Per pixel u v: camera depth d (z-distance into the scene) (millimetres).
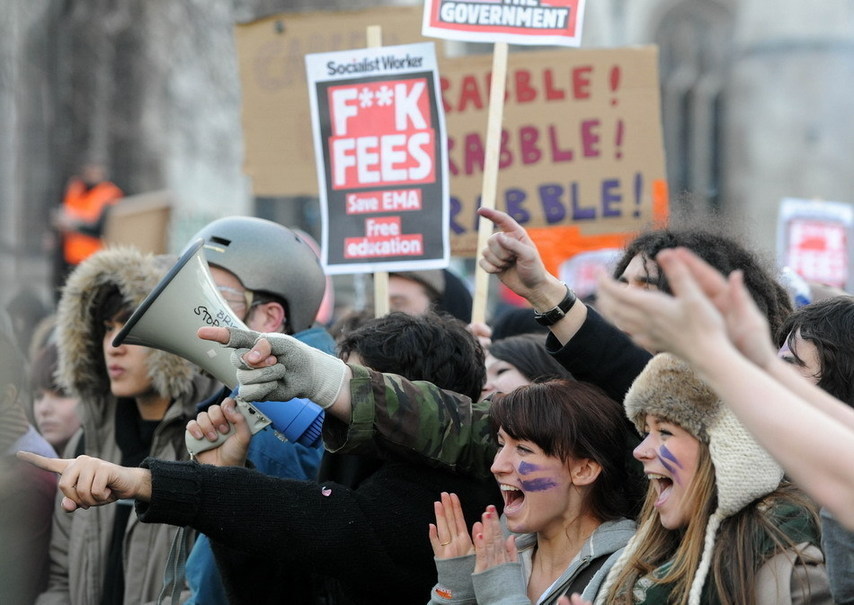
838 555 4160
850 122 56625
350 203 7801
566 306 5727
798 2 56594
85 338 7199
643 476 5348
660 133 9242
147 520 5031
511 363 7566
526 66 9414
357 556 5273
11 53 30969
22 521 6441
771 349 3381
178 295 5422
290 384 4914
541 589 5230
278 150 9766
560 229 9328
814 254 14281
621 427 5301
